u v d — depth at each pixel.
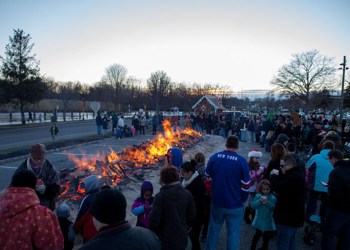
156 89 67.62
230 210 4.17
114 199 2.01
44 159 4.50
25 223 2.63
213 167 4.32
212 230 4.32
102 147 17.12
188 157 13.27
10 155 13.06
